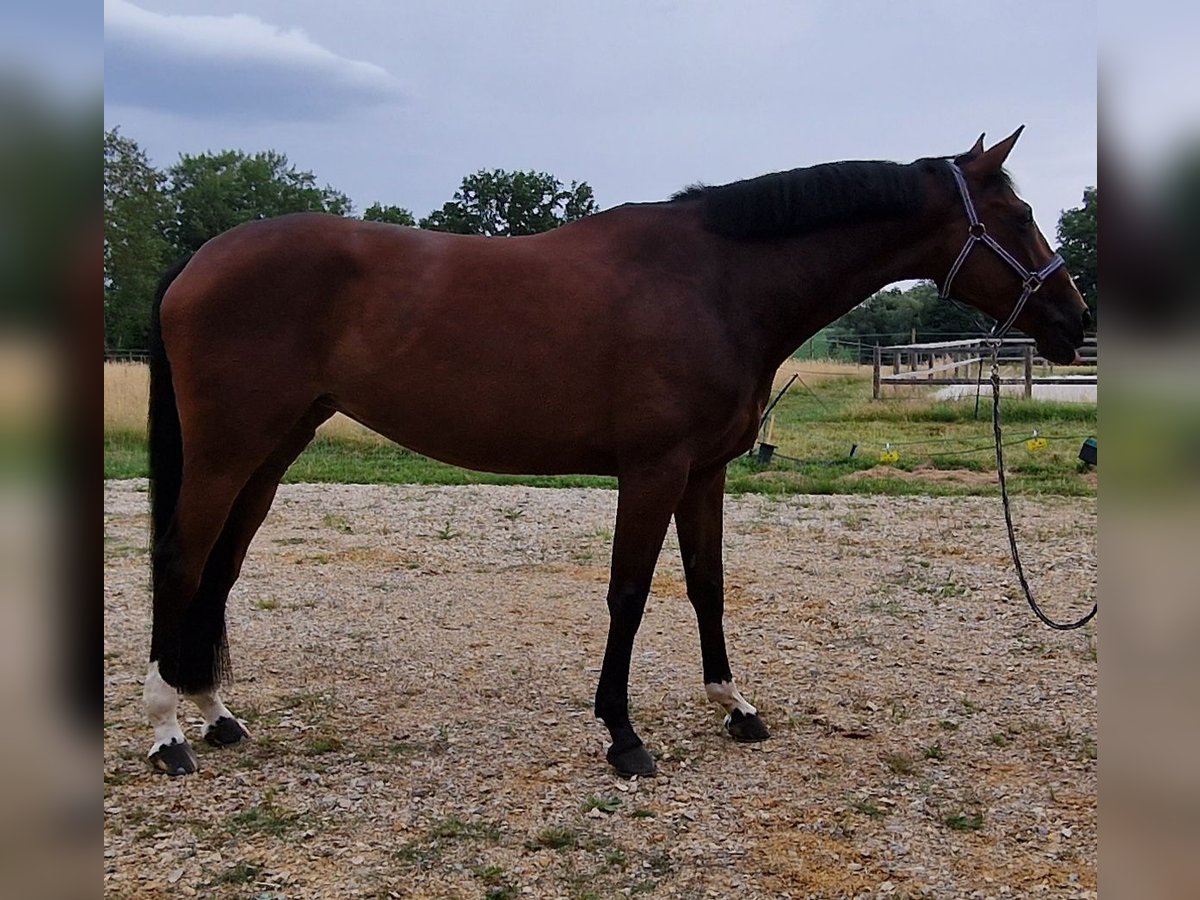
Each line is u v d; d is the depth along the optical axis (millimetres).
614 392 3111
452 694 3938
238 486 3137
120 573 5988
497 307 3123
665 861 2602
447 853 2637
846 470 10367
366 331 3137
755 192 3227
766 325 3283
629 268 3176
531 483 10305
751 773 3178
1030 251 3342
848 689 4016
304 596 5539
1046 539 7035
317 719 3631
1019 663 4359
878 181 3258
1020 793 3018
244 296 3064
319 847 2656
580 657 4461
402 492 9523
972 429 12969
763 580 5930
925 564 6301
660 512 3131
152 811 2854
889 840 2719
